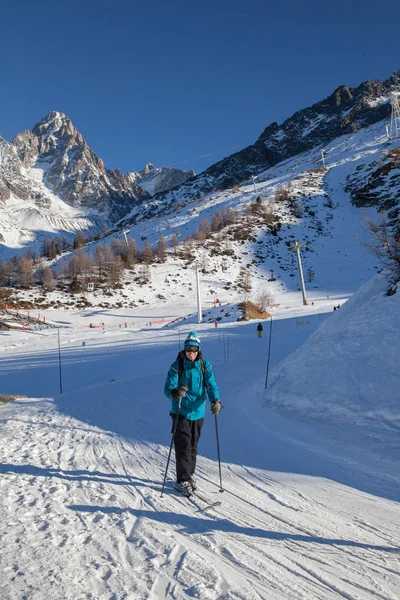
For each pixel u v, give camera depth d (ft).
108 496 13.83
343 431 19.15
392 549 10.27
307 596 8.34
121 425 24.77
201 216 384.27
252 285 235.61
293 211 341.21
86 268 263.49
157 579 8.82
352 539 10.81
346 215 334.65
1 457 18.54
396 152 412.98
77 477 15.79
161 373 49.03
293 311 147.13
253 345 73.82
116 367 73.82
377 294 26.96
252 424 22.80
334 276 236.84
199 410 14.96
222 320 143.02
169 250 291.38
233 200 414.00
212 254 276.41
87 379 65.31
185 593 8.30
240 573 9.15
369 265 242.99
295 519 12.05
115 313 206.39
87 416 27.89
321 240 296.51
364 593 8.46
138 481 15.42
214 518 12.15
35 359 97.50
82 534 10.94
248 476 15.74
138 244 347.36
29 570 9.06
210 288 235.20
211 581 8.77
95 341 122.42
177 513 12.51
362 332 24.67
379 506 12.78
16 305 219.82
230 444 19.69
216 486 14.84
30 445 20.74
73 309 216.95
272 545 10.50
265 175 642.22
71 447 20.33
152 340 109.60
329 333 27.37
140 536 10.89
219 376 40.70
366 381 21.15
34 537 10.69
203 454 18.48
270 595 8.32
